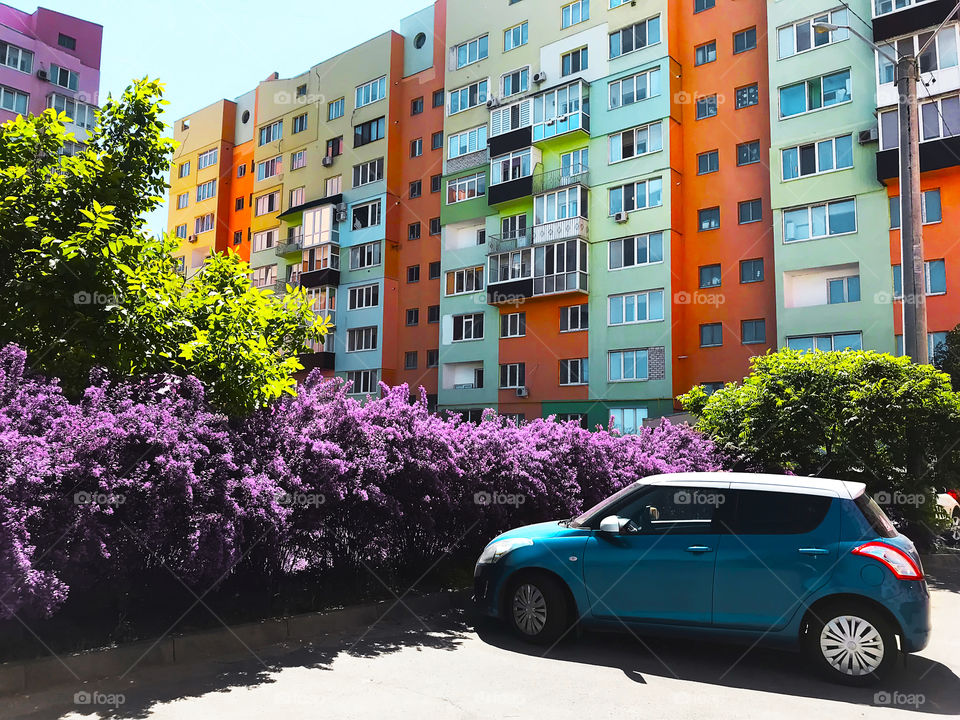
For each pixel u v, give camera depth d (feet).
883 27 82.48
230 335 23.35
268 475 20.79
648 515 20.93
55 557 15.92
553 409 107.24
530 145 113.50
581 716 15.46
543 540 21.88
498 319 116.06
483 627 23.29
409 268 132.67
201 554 18.11
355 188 139.74
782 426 36.96
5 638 16.96
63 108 136.36
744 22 98.12
